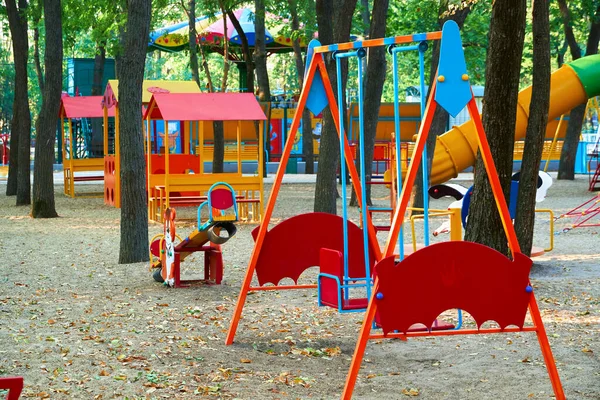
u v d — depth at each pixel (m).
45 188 21.48
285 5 32.25
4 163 43.22
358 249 8.68
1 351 7.59
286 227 8.53
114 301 10.30
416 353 7.80
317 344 8.16
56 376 6.81
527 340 8.14
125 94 13.78
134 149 13.88
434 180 22.08
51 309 9.73
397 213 6.14
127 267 13.30
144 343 8.01
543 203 23.98
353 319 9.23
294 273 8.58
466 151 21.92
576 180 32.72
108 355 7.53
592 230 17.97
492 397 6.39
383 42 7.19
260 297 10.54
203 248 11.66
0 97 71.12
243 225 19.61
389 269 5.88
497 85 10.98
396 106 7.07
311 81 8.18
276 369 7.23
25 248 15.72
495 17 10.90
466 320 8.98
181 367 7.19
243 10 43.50
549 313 9.37
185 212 22.86
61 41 21.39
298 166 44.59
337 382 6.86
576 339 8.14
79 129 43.34
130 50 13.84
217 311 9.66
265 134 43.81
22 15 24.92
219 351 7.81
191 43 33.50
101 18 29.06
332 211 18.52
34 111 73.44
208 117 19.84
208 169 43.81
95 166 28.64
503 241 11.24
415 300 5.96
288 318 9.28
